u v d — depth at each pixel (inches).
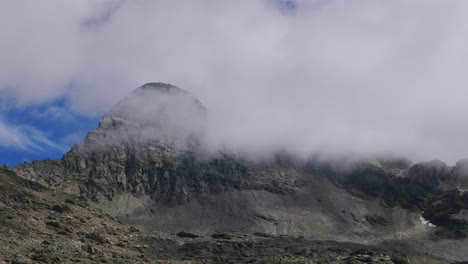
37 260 7377.0
